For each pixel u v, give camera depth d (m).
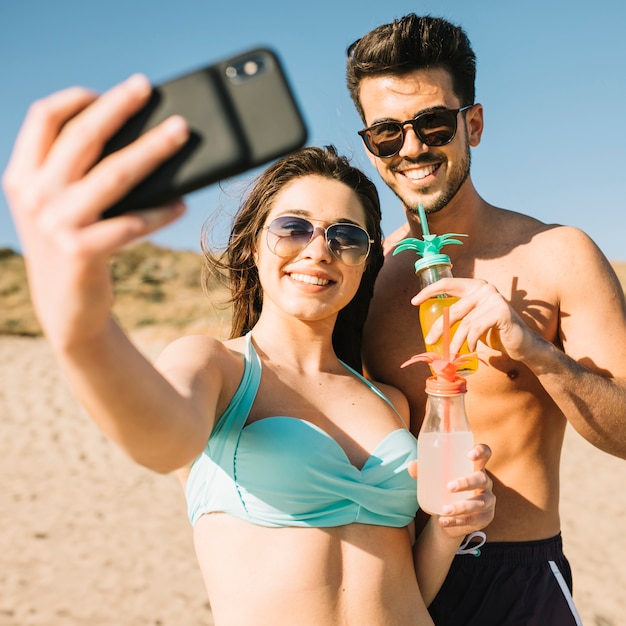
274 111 0.96
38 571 6.92
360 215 2.25
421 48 2.37
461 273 2.61
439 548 2.11
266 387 2.06
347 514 1.95
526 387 2.49
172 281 37.31
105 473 10.27
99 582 6.68
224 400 1.97
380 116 2.46
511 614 2.46
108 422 1.15
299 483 1.90
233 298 2.51
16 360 17.80
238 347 2.17
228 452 1.94
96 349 1.04
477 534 2.49
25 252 0.86
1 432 12.28
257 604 1.85
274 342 2.21
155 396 1.21
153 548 7.53
